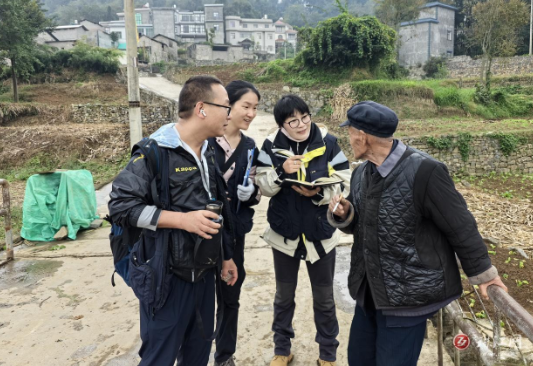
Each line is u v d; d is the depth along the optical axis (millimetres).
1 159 14594
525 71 31188
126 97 26562
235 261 2549
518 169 15898
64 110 21719
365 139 1786
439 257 1757
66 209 5758
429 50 39031
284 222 2568
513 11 26500
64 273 4527
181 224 1775
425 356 3000
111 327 3410
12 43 22516
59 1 110188
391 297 1780
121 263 2064
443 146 15320
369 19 24141
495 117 21656
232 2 86375
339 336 3244
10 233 4898
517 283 5355
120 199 1788
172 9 71062
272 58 62312
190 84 1924
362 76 24094
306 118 2549
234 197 2543
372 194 1815
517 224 8719
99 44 53656
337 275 4438
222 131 1975
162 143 1879
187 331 2145
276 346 2791
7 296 4012
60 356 3021
